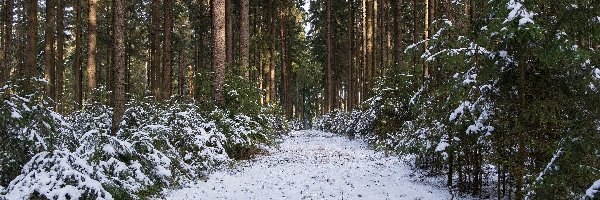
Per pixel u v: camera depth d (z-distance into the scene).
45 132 6.76
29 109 6.52
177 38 32.72
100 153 6.97
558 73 5.95
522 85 5.82
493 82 6.34
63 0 25.38
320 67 51.50
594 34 5.29
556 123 5.89
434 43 7.54
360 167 12.13
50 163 5.82
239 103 14.48
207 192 8.70
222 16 14.92
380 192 8.89
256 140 14.06
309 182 9.84
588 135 5.02
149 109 10.91
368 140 18.56
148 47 35.22
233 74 15.35
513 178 7.35
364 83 30.41
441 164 10.44
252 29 35.50
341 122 27.06
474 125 6.95
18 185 5.44
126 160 7.56
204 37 35.44
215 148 10.99
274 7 30.39
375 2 27.84
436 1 20.09
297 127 37.38
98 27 27.89
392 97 15.74
